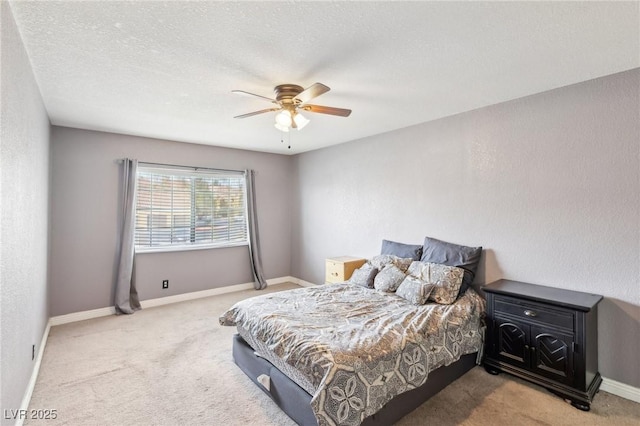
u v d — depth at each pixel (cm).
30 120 221
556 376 226
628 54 204
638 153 226
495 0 152
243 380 254
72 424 201
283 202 575
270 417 210
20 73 185
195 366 276
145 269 438
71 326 366
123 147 416
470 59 212
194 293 479
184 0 151
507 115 293
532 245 279
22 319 202
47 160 329
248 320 254
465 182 325
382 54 205
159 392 237
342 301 285
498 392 236
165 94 273
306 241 545
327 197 500
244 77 239
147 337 337
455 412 213
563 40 188
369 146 427
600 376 241
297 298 294
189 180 479
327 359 179
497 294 258
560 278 262
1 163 150
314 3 154
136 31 178
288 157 579
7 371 167
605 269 240
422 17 165
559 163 262
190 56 207
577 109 253
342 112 263
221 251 506
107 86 256
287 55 206
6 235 161
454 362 246
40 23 170
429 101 292
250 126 376
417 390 213
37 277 265
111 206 408
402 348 203
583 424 202
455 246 323
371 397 179
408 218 380
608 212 239
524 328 242
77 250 386
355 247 452
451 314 254
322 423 164
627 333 231
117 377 257
